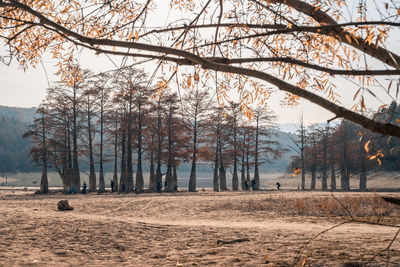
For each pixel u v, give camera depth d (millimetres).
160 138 52625
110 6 4488
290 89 2475
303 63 3027
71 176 51406
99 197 33531
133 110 50812
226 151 56438
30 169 182000
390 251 6551
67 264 6414
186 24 4078
